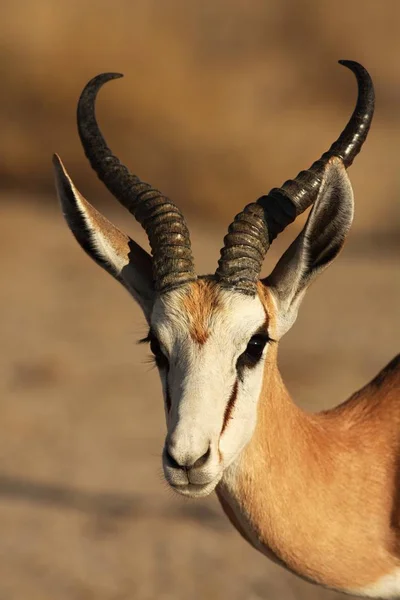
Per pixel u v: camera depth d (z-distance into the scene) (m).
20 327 58.84
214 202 82.94
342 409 24.77
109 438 44.53
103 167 23.39
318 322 59.12
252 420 21.45
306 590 31.94
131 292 22.92
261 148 86.31
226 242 21.95
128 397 49.47
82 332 58.28
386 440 23.92
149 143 85.81
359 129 22.92
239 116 90.06
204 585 32.25
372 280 66.81
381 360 52.84
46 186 84.06
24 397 49.22
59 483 39.91
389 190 81.94
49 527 36.00
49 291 64.44
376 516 23.06
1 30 89.19
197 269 62.31
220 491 22.81
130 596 31.59
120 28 93.62
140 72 90.44
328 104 98.44
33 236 72.38
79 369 53.09
